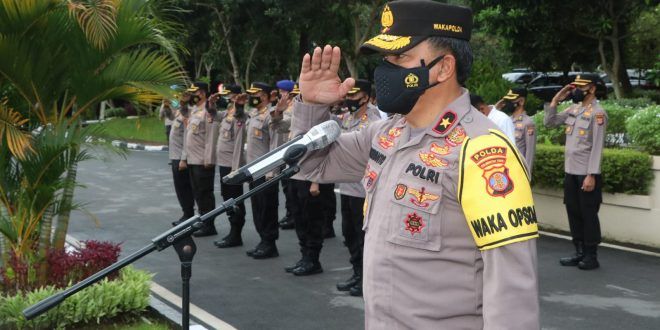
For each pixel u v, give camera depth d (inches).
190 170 356.2
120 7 199.0
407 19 80.4
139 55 203.6
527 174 75.5
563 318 217.9
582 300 236.5
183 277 109.1
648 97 629.9
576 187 281.9
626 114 361.7
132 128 947.3
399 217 77.8
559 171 341.1
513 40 603.8
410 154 79.9
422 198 76.6
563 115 293.6
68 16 193.6
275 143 312.5
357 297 244.5
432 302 76.1
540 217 361.4
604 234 331.6
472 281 75.8
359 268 248.4
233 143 333.1
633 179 315.0
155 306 217.5
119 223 382.0
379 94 82.6
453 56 80.6
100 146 201.3
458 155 75.9
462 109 79.0
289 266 289.4
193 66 1284.4
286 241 343.3
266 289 255.6
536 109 578.2
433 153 77.7
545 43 606.9
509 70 1027.3
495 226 70.8
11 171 206.2
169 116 417.7
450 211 76.0
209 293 250.2
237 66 984.9
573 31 607.5
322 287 258.1
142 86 202.2
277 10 838.5
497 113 291.4
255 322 217.5
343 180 97.6
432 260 76.1
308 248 275.9
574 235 285.7
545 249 312.2
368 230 82.5
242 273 279.3
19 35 191.2
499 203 71.4
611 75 604.7
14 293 200.7
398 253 77.4
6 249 209.6
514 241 70.2
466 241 75.8
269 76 1123.9
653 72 567.8
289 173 96.3
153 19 207.6
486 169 72.9
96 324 201.3
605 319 216.5
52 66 199.5
